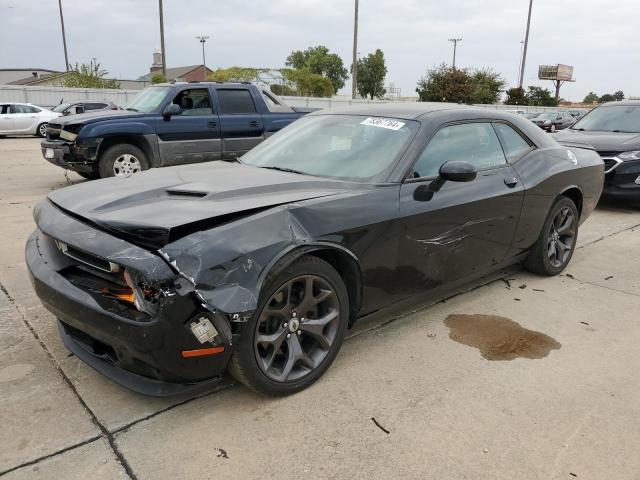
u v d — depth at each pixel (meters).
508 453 2.44
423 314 3.97
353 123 3.83
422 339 3.55
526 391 2.96
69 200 3.00
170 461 2.33
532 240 4.45
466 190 3.62
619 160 7.56
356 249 2.96
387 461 2.36
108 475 2.24
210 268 2.35
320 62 69.56
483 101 48.38
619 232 6.64
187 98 8.95
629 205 8.13
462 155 3.74
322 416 2.67
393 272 3.23
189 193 2.88
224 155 9.30
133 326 2.33
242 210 2.61
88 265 2.59
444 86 45.69
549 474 2.31
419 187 3.31
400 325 3.77
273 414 2.68
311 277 2.78
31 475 2.23
